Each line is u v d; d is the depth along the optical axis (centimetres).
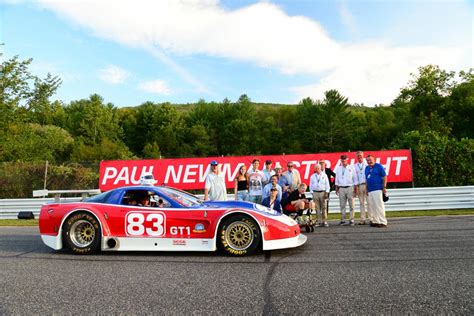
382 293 355
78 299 361
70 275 462
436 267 452
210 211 575
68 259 568
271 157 1306
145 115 6975
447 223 864
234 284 402
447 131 4012
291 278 421
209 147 6606
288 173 904
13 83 2162
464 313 297
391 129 6425
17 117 2172
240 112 7188
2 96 2144
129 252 620
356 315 299
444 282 386
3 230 988
